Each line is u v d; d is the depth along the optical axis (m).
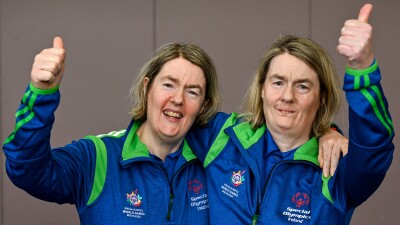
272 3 5.11
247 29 5.10
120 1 5.08
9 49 5.07
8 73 5.08
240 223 2.74
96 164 2.72
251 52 5.09
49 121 2.42
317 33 5.10
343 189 2.60
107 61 5.08
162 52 2.78
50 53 2.35
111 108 5.09
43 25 5.06
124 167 2.74
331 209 2.62
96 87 5.09
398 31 5.13
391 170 5.14
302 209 2.69
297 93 2.68
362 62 2.33
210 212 2.82
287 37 2.76
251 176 2.80
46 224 5.13
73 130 5.08
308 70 2.67
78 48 5.07
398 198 5.14
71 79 5.08
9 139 2.46
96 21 5.08
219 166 2.85
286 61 2.68
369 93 2.35
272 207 2.71
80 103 5.09
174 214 2.75
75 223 5.14
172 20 5.09
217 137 2.92
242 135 2.87
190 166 2.87
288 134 2.74
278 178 2.75
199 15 5.10
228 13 5.10
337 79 2.75
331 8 5.10
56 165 2.56
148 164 2.78
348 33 2.30
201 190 2.85
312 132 2.83
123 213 2.70
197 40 5.10
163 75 2.74
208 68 2.80
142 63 5.08
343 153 2.69
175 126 2.76
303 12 5.10
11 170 2.45
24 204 5.13
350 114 2.40
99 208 2.68
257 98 2.85
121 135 2.88
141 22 5.09
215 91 2.88
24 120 2.41
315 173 2.74
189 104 2.76
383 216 5.14
